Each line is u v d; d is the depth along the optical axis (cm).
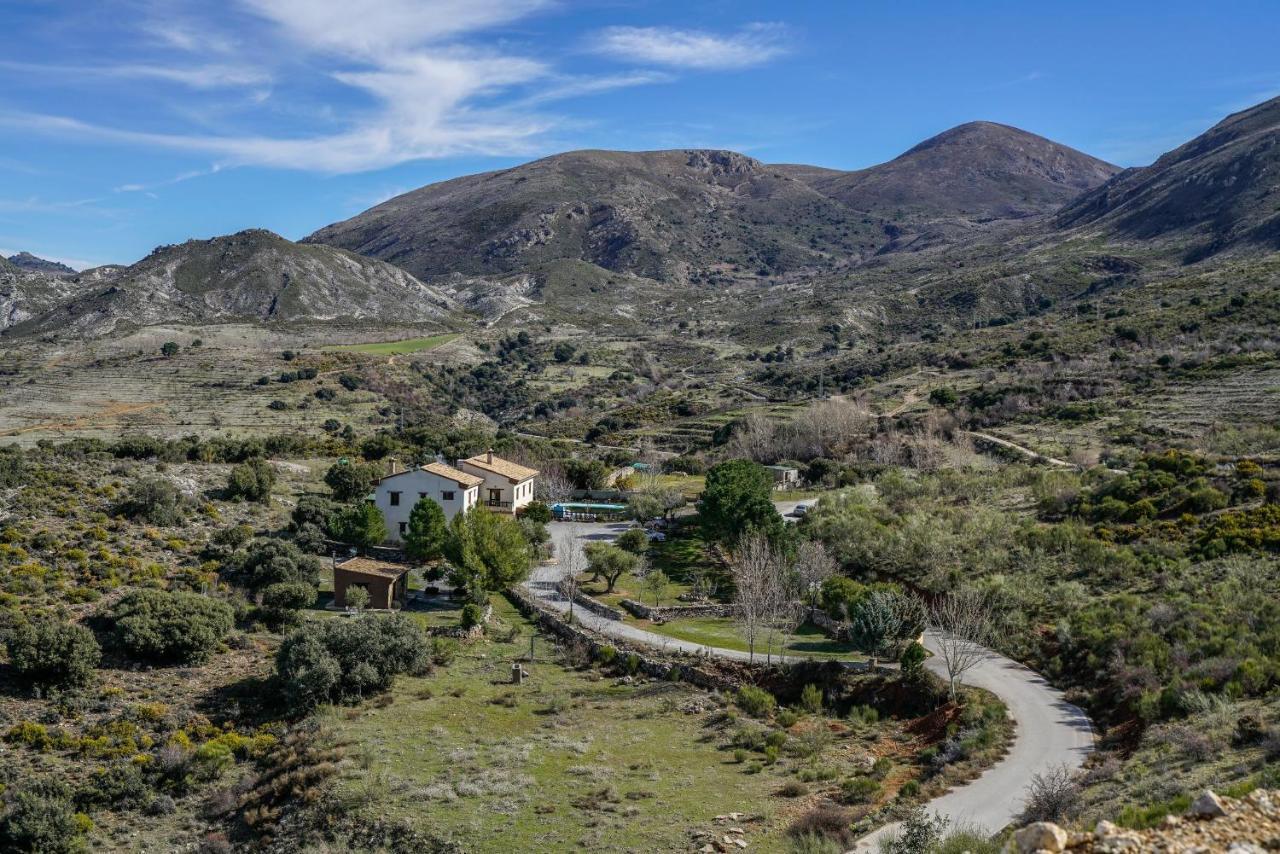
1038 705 3884
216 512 6969
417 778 3578
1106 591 4919
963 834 2505
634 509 8212
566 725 4166
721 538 6706
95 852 3325
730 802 3288
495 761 3725
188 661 4797
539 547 7125
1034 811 2738
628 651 5009
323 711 4284
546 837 3056
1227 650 3684
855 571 6062
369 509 6938
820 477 9881
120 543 5988
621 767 3659
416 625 5091
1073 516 6241
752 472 7381
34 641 4353
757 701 4241
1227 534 5128
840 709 4247
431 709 4372
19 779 3672
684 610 5703
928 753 3550
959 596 4962
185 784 3762
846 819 2975
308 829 3309
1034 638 4578
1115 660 3978
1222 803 1484
